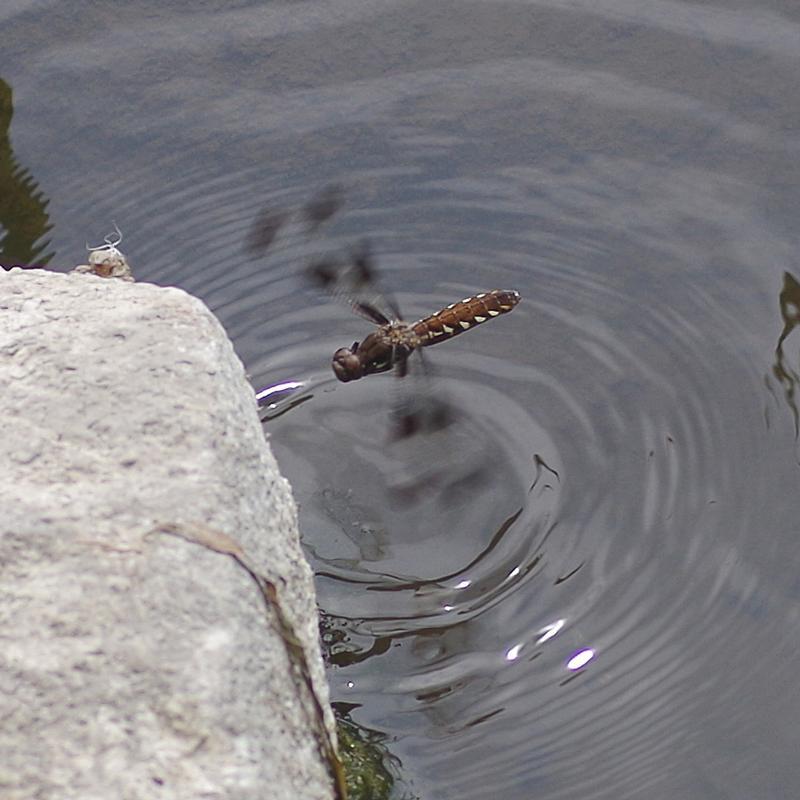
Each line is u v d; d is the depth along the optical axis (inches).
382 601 403.2
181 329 315.6
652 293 499.2
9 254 517.7
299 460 447.8
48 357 309.3
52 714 247.8
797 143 543.8
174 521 277.0
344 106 568.1
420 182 542.0
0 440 292.7
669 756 359.9
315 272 511.8
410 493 436.1
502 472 443.8
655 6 598.9
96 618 261.0
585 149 549.0
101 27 597.3
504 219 528.1
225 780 242.8
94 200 538.6
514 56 583.8
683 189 532.1
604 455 448.8
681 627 395.5
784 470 439.8
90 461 288.2
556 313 495.5
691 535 421.7
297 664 277.9
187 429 293.7
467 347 485.4
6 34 594.6
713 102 561.3
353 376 445.7
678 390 467.2
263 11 602.5
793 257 504.7
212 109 567.8
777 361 472.1
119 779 239.8
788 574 408.5
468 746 362.6
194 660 256.5
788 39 581.3
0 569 269.1
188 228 529.3
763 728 367.2
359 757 356.5
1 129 559.8
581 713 372.2
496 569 413.4
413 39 592.1
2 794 237.0
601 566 414.6
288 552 299.1
